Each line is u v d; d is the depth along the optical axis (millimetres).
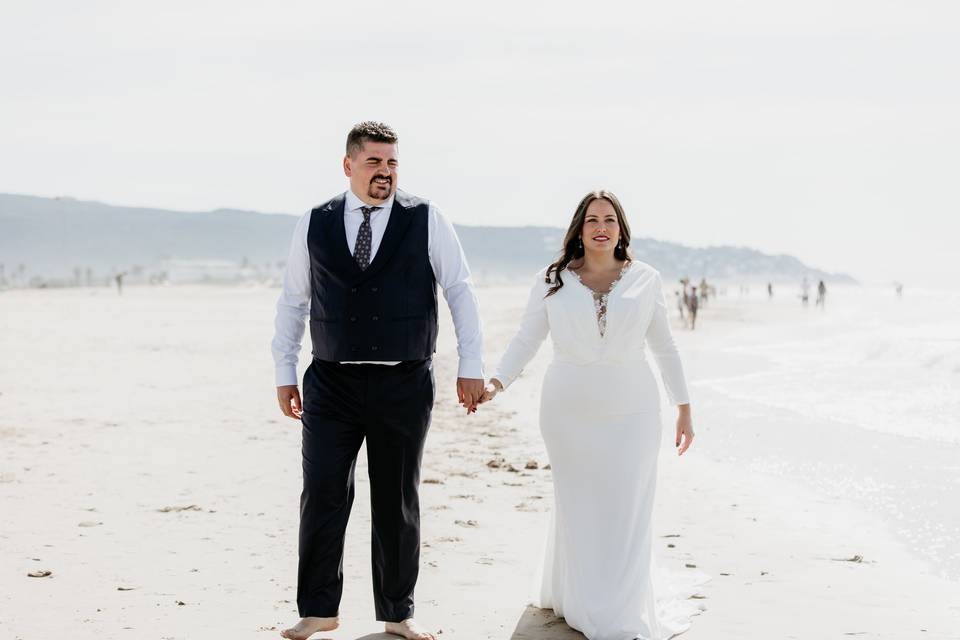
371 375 4168
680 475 8766
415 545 4395
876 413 12742
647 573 4484
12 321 39188
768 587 5312
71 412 12648
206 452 9695
